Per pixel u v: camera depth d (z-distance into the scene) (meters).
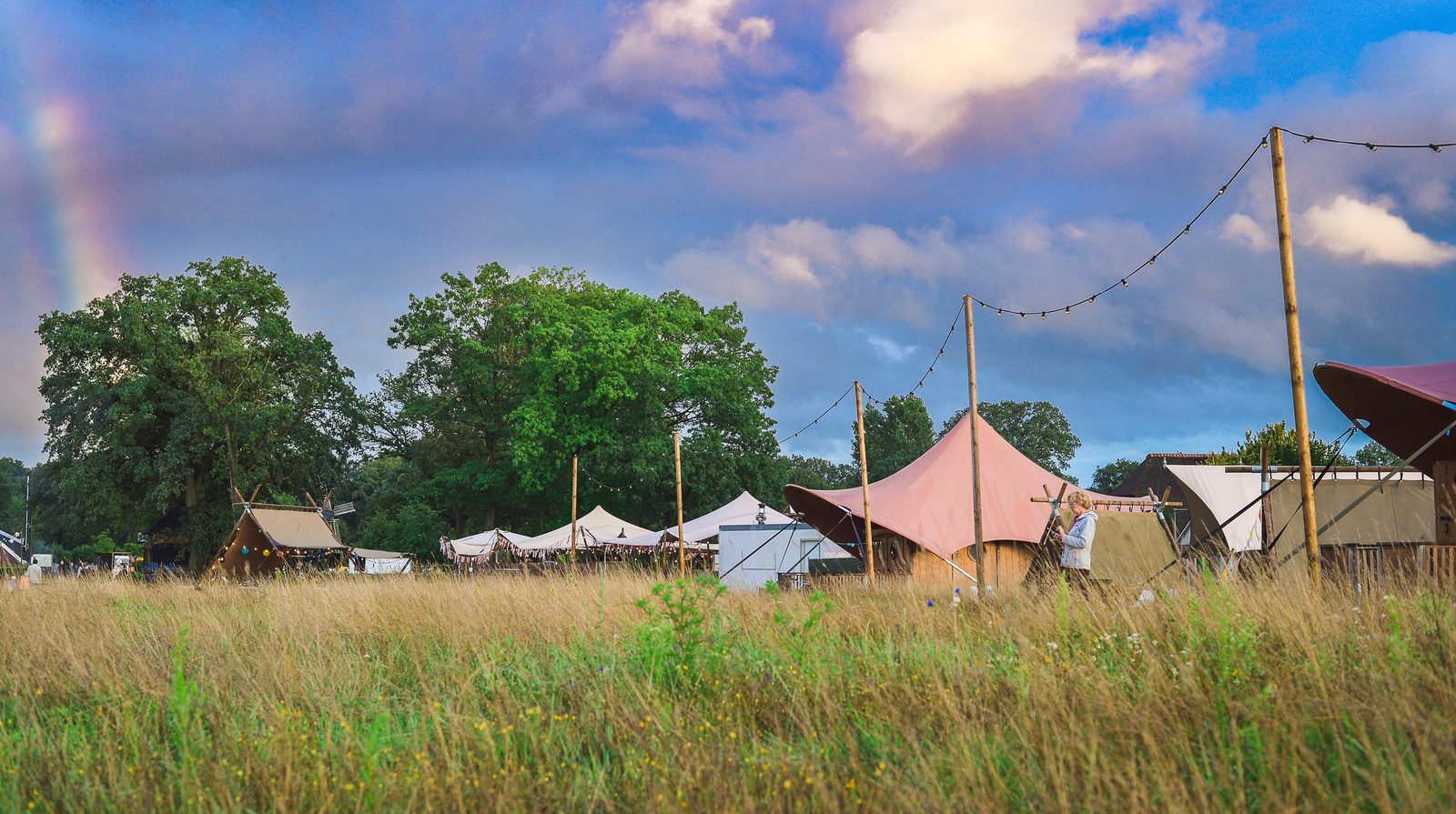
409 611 9.77
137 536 58.47
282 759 4.28
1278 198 9.88
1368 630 5.23
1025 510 21.28
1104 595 7.32
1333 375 11.32
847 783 3.79
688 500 48.69
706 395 49.41
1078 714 4.47
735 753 4.32
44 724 5.76
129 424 45.66
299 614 10.27
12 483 109.50
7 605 11.80
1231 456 25.17
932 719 4.65
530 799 3.97
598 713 5.12
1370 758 3.46
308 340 50.97
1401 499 14.11
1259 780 3.53
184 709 5.02
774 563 24.97
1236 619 5.47
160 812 3.99
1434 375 10.91
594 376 47.22
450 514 55.56
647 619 7.54
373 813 3.87
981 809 3.49
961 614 8.00
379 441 57.28
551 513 51.12
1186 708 4.35
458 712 5.42
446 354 51.31
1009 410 79.00
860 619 8.19
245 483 47.50
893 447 75.25
